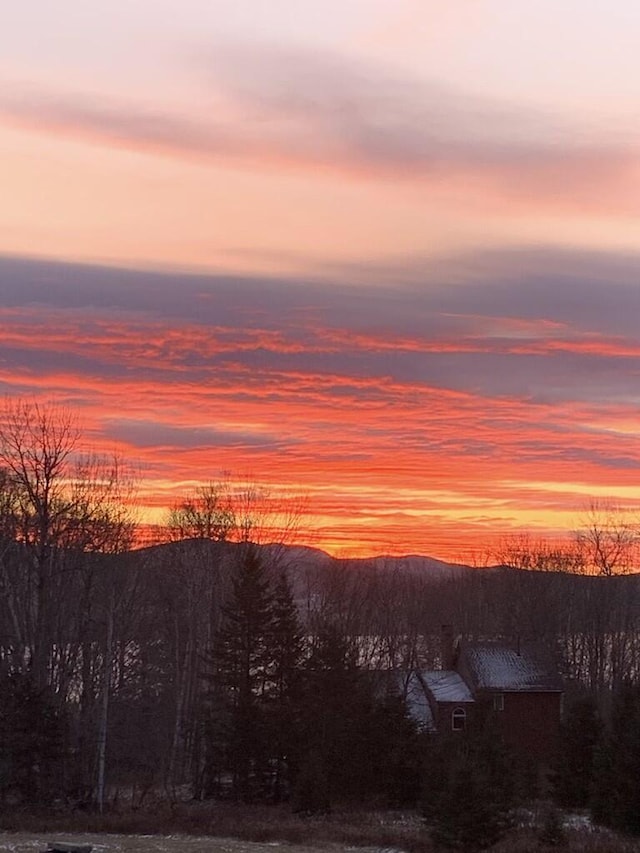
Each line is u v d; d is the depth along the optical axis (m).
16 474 51.31
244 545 65.81
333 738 49.22
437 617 103.69
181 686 59.34
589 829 39.19
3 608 54.16
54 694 52.88
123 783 56.44
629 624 86.88
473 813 32.06
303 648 53.84
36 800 46.59
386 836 38.22
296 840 38.03
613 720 44.44
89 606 53.47
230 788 53.47
